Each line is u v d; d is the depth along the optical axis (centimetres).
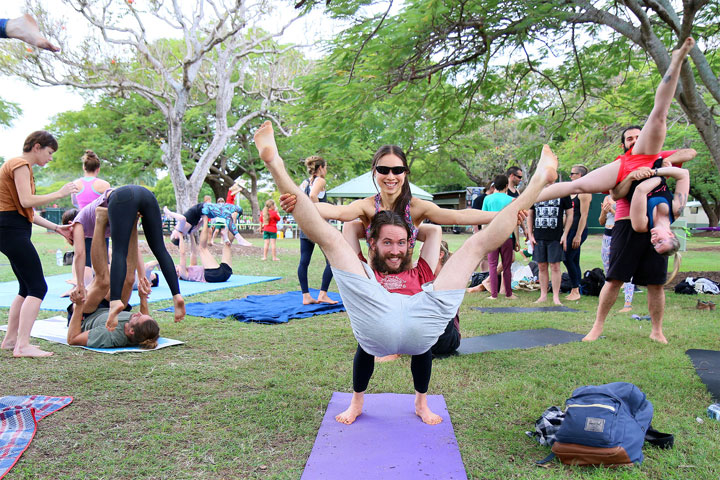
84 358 413
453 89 979
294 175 2988
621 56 952
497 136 2950
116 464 241
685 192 443
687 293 806
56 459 245
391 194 302
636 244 461
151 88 2002
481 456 253
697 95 767
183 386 350
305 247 671
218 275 911
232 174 3441
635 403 267
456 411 312
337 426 287
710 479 228
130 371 380
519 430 284
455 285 267
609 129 1394
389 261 277
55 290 783
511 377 373
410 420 296
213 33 1789
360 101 846
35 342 461
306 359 418
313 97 927
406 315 261
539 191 274
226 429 282
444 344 425
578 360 417
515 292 838
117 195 400
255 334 507
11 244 402
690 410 310
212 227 930
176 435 273
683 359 413
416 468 237
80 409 307
